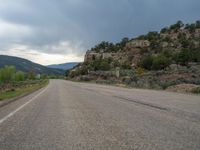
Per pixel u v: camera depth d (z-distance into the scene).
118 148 6.93
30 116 12.67
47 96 26.59
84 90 38.81
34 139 7.93
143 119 11.73
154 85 48.59
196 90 33.91
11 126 10.03
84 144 7.36
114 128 9.67
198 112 14.02
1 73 93.19
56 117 12.35
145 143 7.45
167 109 15.37
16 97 24.28
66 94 29.53
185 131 9.12
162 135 8.50
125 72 107.00
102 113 13.72
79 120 11.48
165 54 146.25
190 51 131.88
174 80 52.47
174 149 6.84
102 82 86.56
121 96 26.23
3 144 7.34
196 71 67.56
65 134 8.64
